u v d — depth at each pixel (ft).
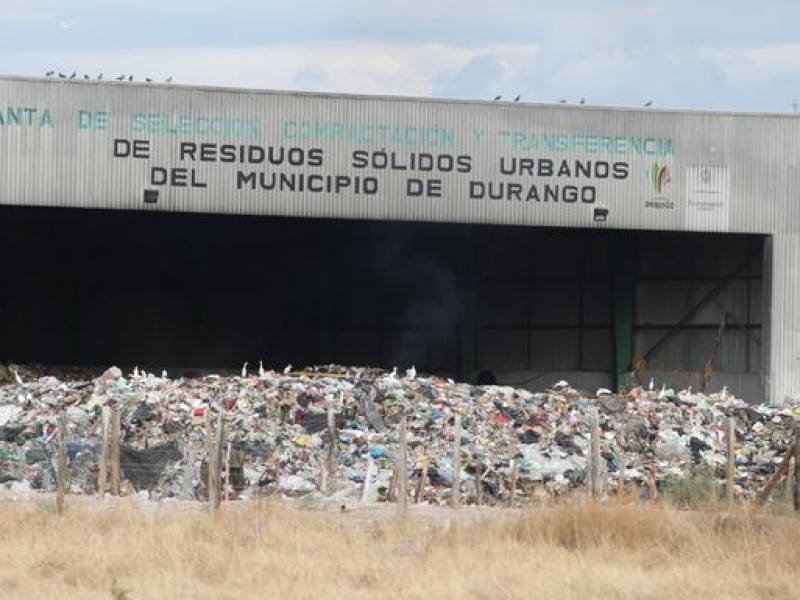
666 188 190.70
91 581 63.87
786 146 191.93
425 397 144.36
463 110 187.42
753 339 194.39
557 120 189.26
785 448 138.62
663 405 152.97
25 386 148.56
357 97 185.26
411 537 79.05
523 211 188.55
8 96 179.22
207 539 75.20
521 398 151.33
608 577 63.93
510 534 77.30
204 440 123.95
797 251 191.11
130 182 180.96
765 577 65.98
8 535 76.74
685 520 77.61
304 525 80.79
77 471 112.98
